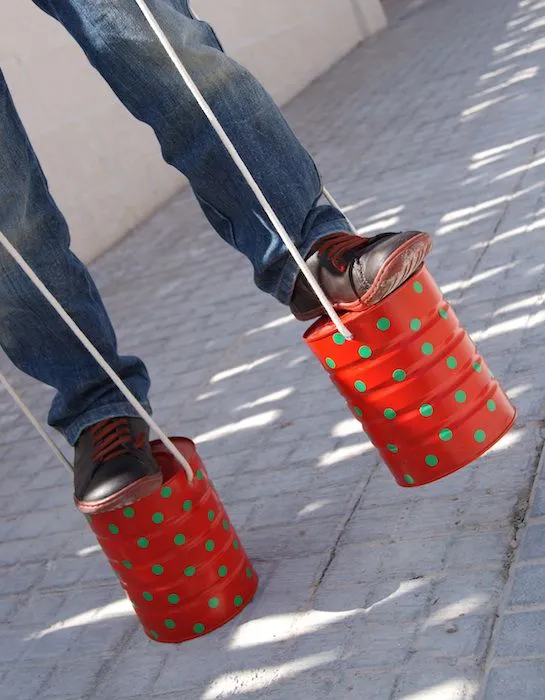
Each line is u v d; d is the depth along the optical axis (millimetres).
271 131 2291
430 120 6883
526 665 2107
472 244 4465
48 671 2912
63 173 7512
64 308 2588
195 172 2312
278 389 4047
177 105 2258
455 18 10203
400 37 10453
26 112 7352
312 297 2326
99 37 2232
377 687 2240
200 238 6879
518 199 4746
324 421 3615
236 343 4746
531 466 2779
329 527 2945
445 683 2162
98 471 2482
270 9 9906
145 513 2592
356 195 5973
